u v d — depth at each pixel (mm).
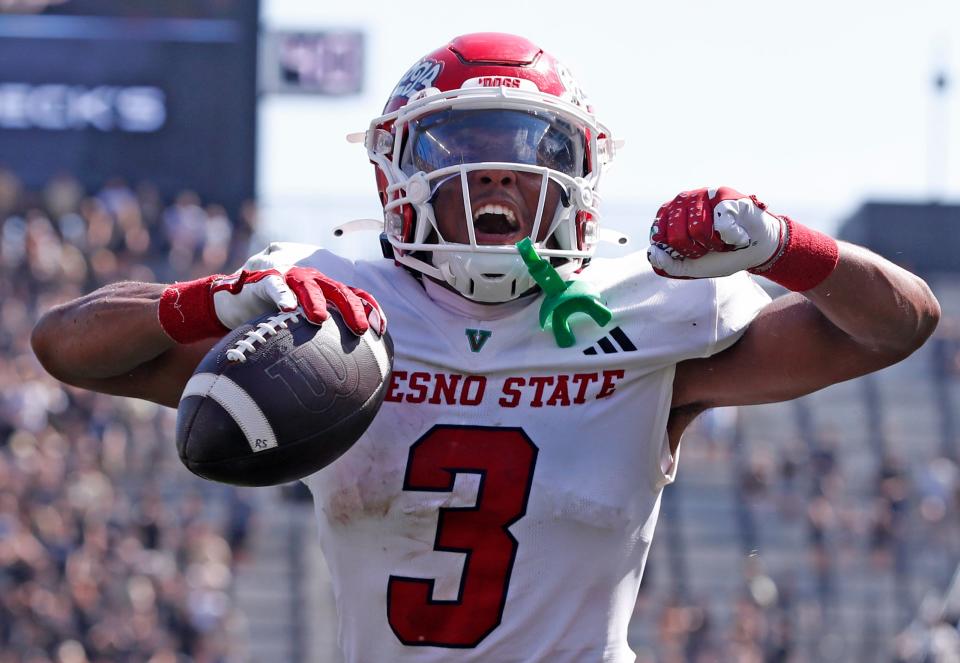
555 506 5715
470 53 6055
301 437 5105
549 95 5914
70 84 31375
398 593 5801
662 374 5863
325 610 24141
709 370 5973
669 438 6109
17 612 20938
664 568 25250
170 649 21828
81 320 5676
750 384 5906
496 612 5738
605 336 5824
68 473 23344
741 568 25297
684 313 5848
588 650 5785
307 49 32188
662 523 26266
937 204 35000
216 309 5383
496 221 5922
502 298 5809
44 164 31219
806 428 28656
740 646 23641
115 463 24344
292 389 5078
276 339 5129
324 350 5156
